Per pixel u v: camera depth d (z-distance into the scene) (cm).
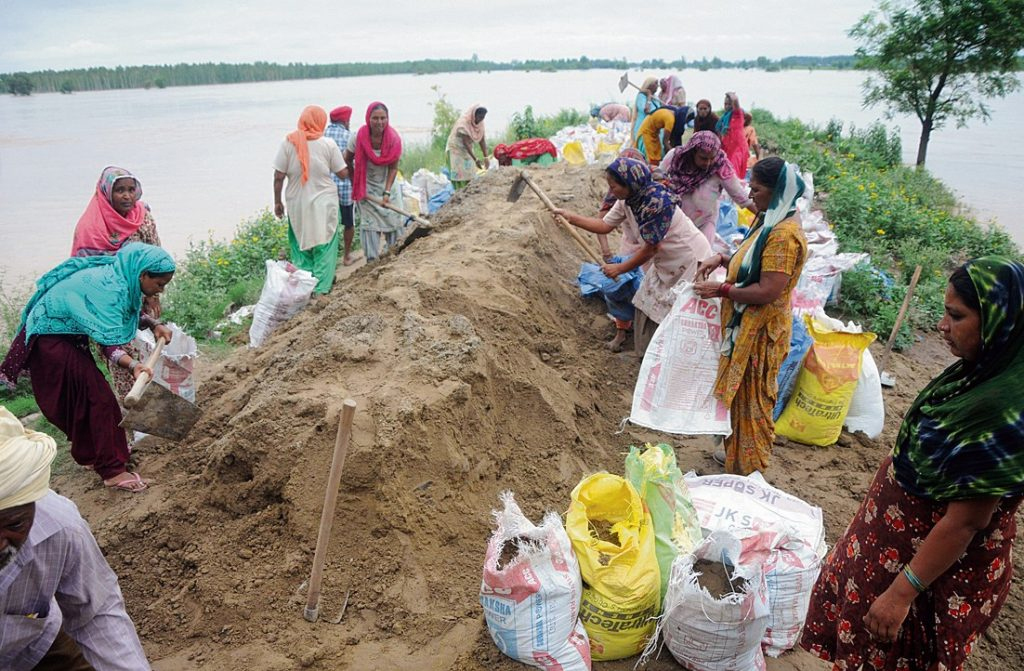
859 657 275
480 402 431
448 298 536
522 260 649
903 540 252
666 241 516
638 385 456
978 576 243
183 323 745
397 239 923
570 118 2383
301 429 387
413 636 329
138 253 421
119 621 250
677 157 613
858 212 1099
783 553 340
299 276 668
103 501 444
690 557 310
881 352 714
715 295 422
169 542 379
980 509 221
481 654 312
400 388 406
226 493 389
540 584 292
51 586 219
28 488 199
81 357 430
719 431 438
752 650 307
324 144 762
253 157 2180
